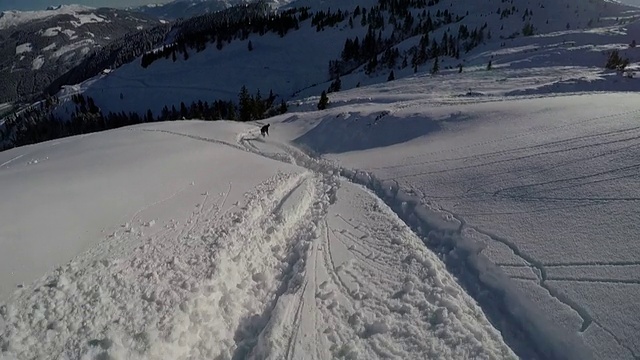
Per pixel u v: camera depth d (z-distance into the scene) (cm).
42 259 661
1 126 13038
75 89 13450
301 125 2798
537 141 1259
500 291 720
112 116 10112
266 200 1159
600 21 10375
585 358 558
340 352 603
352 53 10719
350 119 2342
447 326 646
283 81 11275
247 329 645
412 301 714
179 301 625
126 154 1584
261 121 3381
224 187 1235
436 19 11950
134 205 980
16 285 586
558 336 601
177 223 926
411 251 890
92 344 514
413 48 9188
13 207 834
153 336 541
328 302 714
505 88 3434
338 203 1234
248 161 1641
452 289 746
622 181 889
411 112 2153
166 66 13325
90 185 1052
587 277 676
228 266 761
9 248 664
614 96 1697
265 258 862
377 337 632
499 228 884
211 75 12250
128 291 632
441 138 1684
